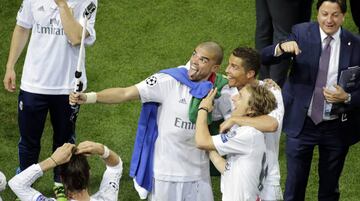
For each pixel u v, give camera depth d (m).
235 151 16.44
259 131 16.31
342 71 18.78
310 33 18.95
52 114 21.00
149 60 27.78
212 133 17.92
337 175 20.17
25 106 20.64
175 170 17.89
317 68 18.95
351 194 22.28
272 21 24.19
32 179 15.93
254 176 16.48
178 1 30.30
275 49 18.72
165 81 17.44
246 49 16.98
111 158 16.48
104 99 17.44
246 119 16.38
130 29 29.11
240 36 28.70
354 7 26.36
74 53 20.31
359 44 18.91
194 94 17.30
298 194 20.45
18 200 21.39
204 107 16.91
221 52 17.31
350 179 22.86
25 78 20.53
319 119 19.28
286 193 20.48
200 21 29.39
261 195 17.22
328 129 19.45
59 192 16.14
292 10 23.25
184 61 27.66
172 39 28.66
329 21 18.38
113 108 25.72
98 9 29.92
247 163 16.41
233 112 16.72
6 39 28.83
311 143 19.66
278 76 24.28
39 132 21.16
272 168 17.22
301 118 19.44
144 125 17.92
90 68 27.41
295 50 18.36
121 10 29.92
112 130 24.81
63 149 16.03
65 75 20.39
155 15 29.67
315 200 22.12
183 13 29.75
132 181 22.66
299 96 19.34
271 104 16.34
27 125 20.92
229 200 16.78
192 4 30.12
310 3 23.89
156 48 28.30
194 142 17.77
